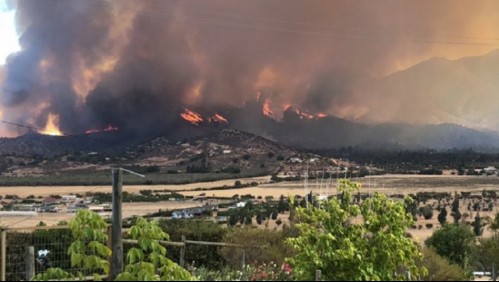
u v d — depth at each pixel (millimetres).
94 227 6113
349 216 8906
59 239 10688
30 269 8266
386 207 8742
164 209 55688
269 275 9406
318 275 7184
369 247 8453
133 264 6363
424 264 11555
